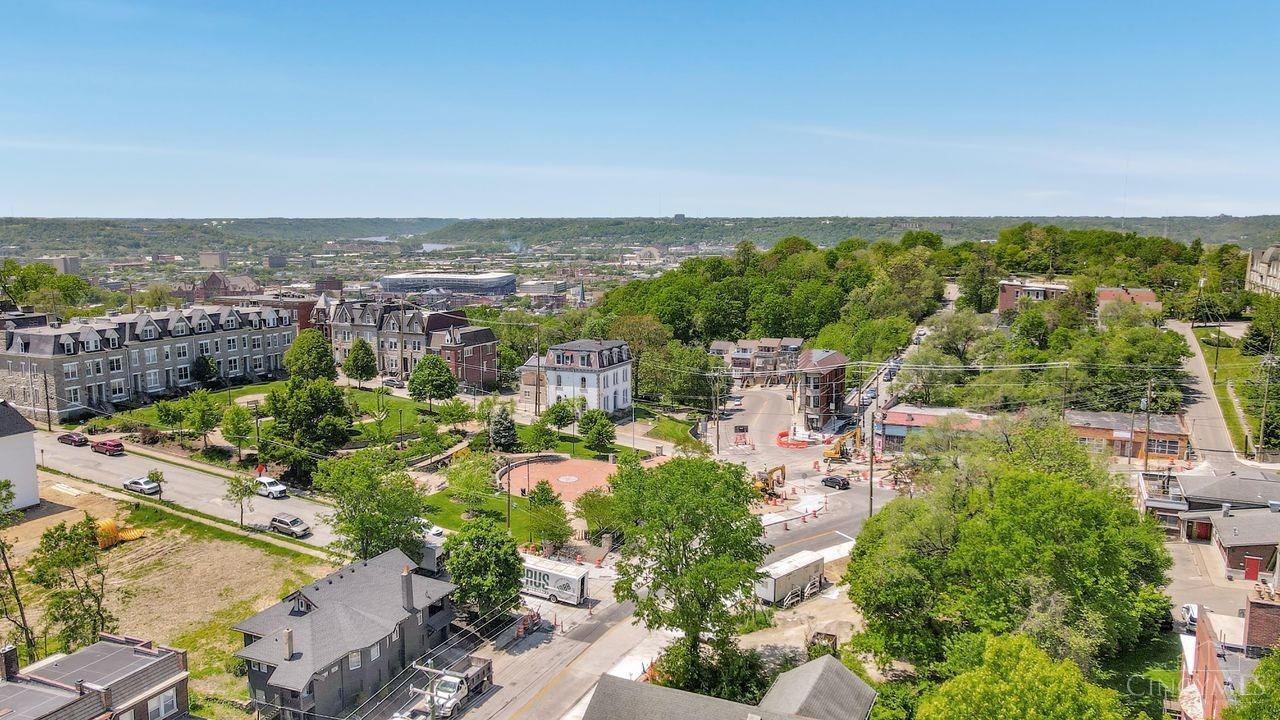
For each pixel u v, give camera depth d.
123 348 131.25
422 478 104.81
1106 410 122.19
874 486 108.38
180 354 142.75
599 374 143.00
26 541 80.38
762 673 60.59
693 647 60.50
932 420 119.69
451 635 66.56
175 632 66.81
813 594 75.88
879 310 189.00
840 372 147.50
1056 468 68.69
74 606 58.91
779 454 126.19
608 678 48.69
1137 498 92.75
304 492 97.81
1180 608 67.75
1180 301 172.50
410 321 165.12
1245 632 51.22
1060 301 163.00
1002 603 54.38
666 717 46.22
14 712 41.81
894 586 58.66
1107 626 53.47
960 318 142.88
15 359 121.88
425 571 74.62
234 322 154.50
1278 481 86.38
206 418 108.81
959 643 53.38
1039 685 38.66
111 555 79.81
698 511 59.47
